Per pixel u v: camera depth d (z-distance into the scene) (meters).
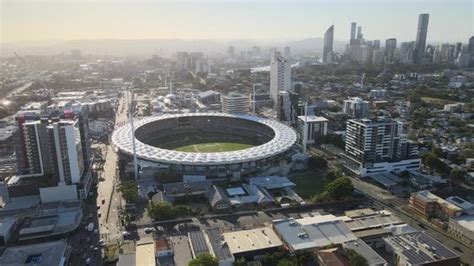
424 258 184.62
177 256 189.50
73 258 199.00
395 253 194.62
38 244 199.12
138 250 193.38
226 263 182.25
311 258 192.25
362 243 197.50
